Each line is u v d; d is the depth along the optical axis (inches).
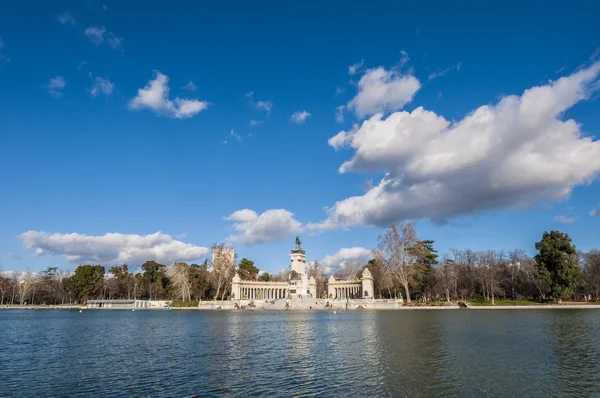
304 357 1485.0
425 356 1457.9
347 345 1758.1
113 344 1898.4
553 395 972.6
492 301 4847.4
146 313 4827.8
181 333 2343.8
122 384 1117.1
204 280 6417.3
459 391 1010.7
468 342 1766.7
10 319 3914.9
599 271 4832.7
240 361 1424.7
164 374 1230.3
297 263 6205.7
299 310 4891.7
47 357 1552.7
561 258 4510.3
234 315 4035.4
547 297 5226.4
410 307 4840.1
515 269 5477.4
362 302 5064.0
